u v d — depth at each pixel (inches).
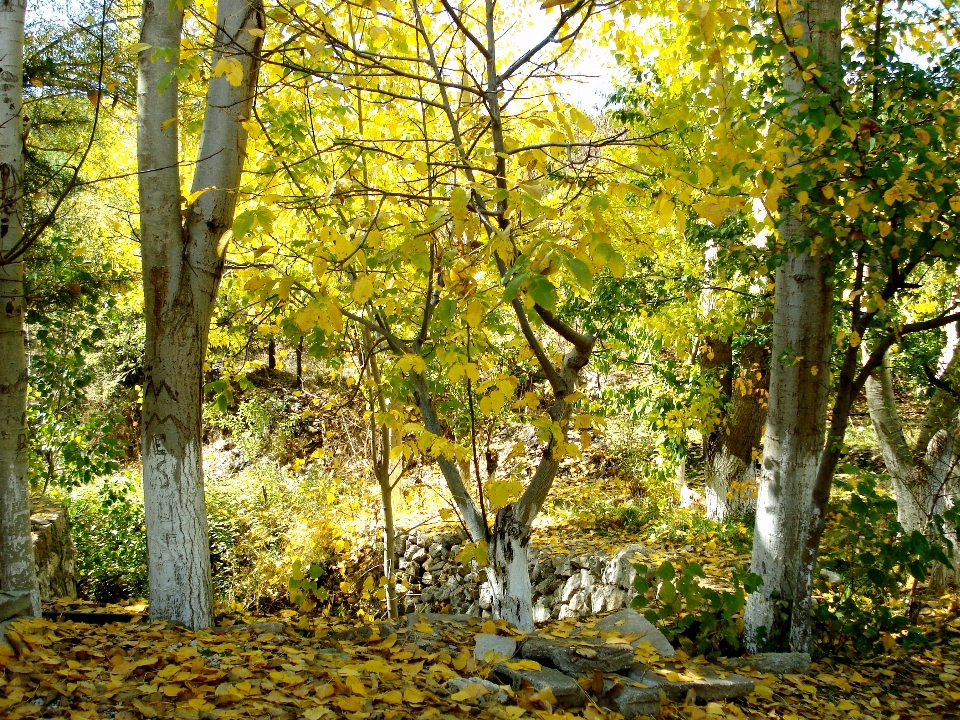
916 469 254.5
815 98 142.3
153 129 146.6
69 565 263.4
